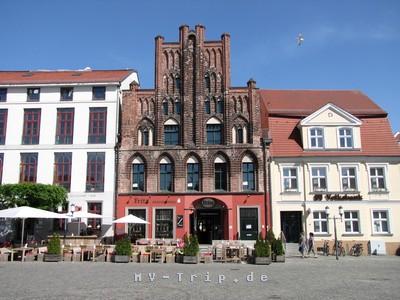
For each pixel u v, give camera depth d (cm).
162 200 3778
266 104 4225
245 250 2920
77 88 4044
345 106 4162
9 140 3975
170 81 4038
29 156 3941
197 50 4028
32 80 4103
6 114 4031
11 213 2938
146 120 3975
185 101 3950
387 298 1384
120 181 3838
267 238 2941
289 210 3688
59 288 1561
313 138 3844
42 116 4009
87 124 3966
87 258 2891
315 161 3759
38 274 2008
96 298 1354
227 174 3816
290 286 1644
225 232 3722
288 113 4034
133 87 4006
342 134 3847
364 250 3575
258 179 3762
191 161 3872
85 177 3866
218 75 4012
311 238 3300
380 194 3688
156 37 4100
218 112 3950
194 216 3781
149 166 3853
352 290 1551
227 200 3734
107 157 3888
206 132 3934
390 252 3578
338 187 3716
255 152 3816
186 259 2670
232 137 3891
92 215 3369
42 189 3466
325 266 2502
